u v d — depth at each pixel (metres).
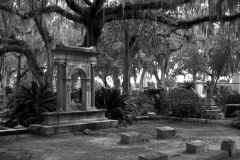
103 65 30.58
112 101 13.43
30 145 8.32
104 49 25.05
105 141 9.00
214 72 27.77
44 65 29.27
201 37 22.53
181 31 21.80
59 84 10.80
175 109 16.47
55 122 10.41
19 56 28.81
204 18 15.05
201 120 15.03
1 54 17.09
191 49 28.62
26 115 11.74
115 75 36.22
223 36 21.98
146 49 20.92
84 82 11.65
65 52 10.83
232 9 13.19
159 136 9.72
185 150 7.49
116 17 15.21
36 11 14.55
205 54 29.03
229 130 11.88
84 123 10.98
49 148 7.89
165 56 29.27
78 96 15.56
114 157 6.78
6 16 14.84
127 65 19.19
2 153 7.23
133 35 19.84
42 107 11.69
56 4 14.95
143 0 15.08
